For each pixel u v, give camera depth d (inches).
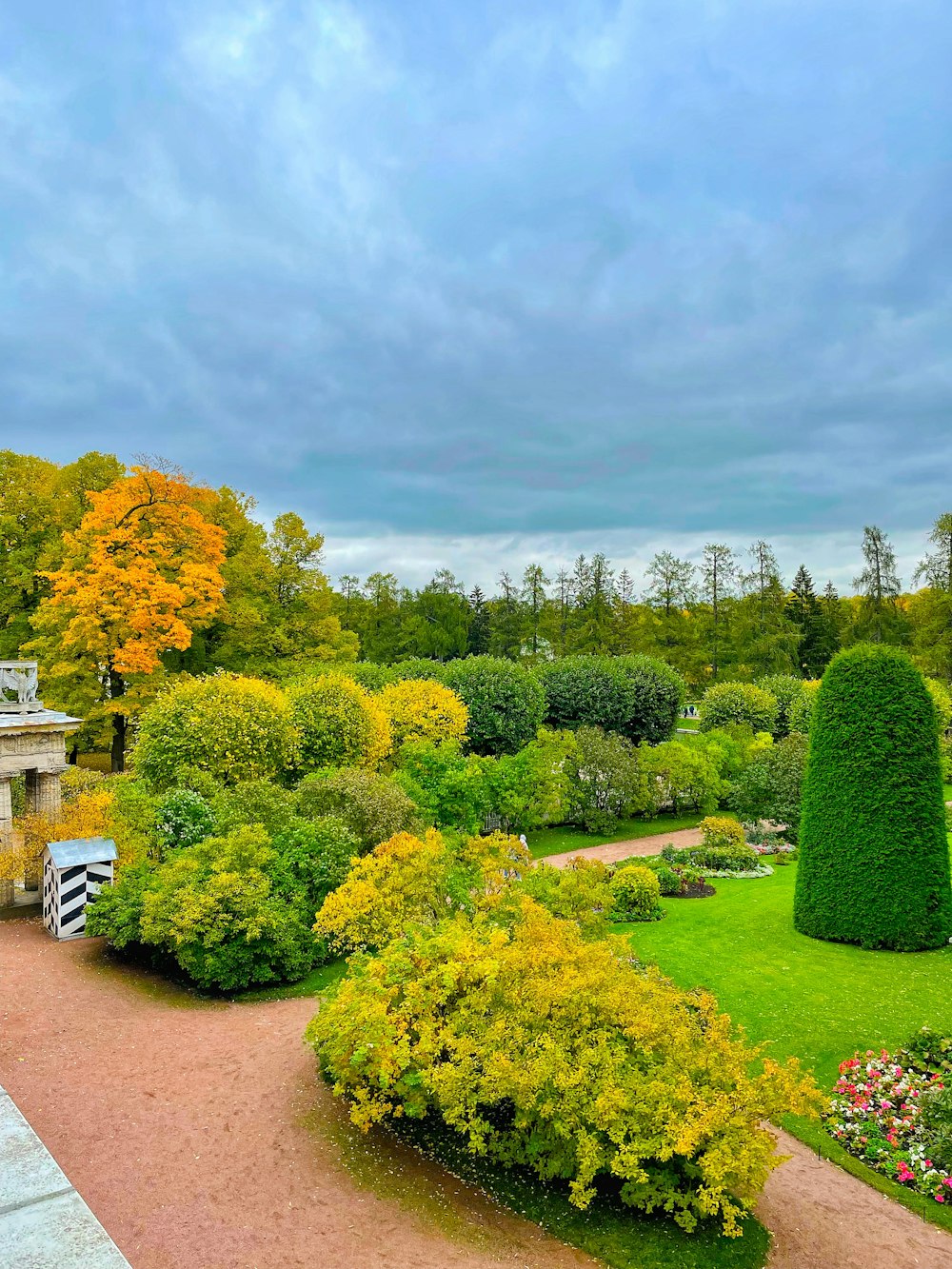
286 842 559.5
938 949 538.3
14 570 1092.5
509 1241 257.4
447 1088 280.8
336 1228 252.1
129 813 584.4
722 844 845.2
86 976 460.1
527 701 1163.3
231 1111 318.7
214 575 1042.1
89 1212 126.0
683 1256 257.3
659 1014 293.0
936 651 1856.5
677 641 2230.6
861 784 548.7
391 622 2600.9
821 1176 316.2
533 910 365.7
